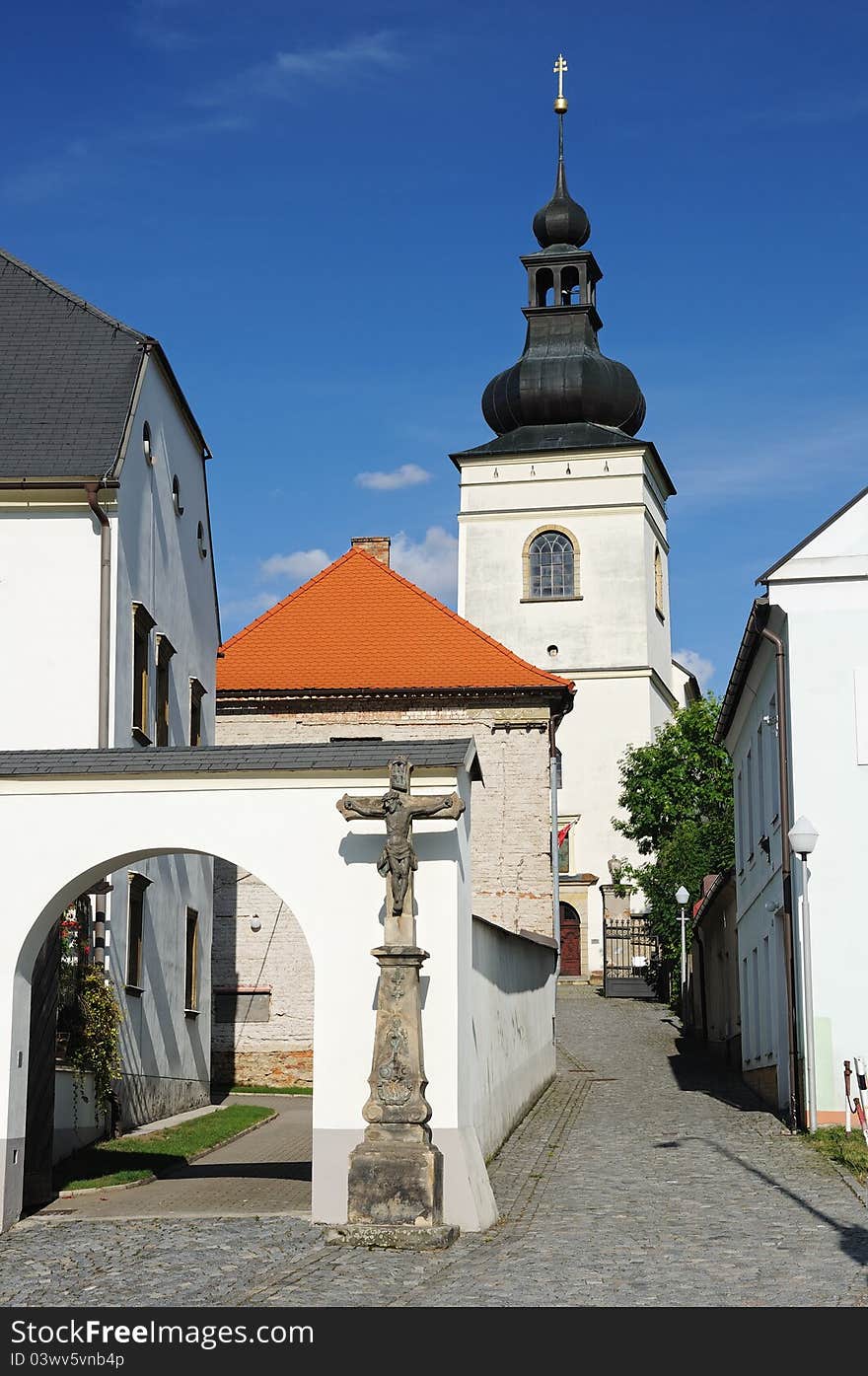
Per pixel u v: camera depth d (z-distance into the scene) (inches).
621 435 2701.8
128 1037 942.4
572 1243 545.3
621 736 2551.7
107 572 894.4
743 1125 928.9
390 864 576.7
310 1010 1398.9
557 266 2795.3
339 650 1665.8
